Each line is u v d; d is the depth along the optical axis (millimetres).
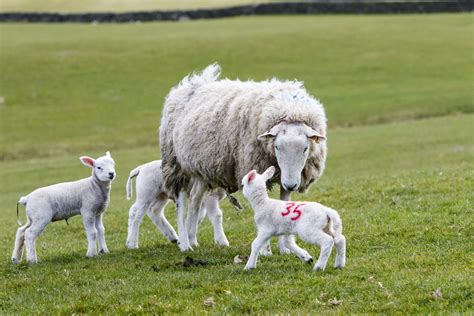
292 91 12406
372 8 76625
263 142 11945
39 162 37000
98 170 12898
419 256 10828
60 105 48656
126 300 10078
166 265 11875
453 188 16250
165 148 14281
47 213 12805
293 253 11789
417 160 30531
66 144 41000
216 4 83812
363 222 13797
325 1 78125
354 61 57719
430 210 14023
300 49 61156
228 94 13180
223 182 13047
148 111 47125
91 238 13102
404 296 9148
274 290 9750
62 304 10203
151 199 14125
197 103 13766
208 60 58188
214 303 9594
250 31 68312
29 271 12297
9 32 71875
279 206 10430
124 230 17141
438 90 49000
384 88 50375
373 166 30344
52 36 68438
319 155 12148
